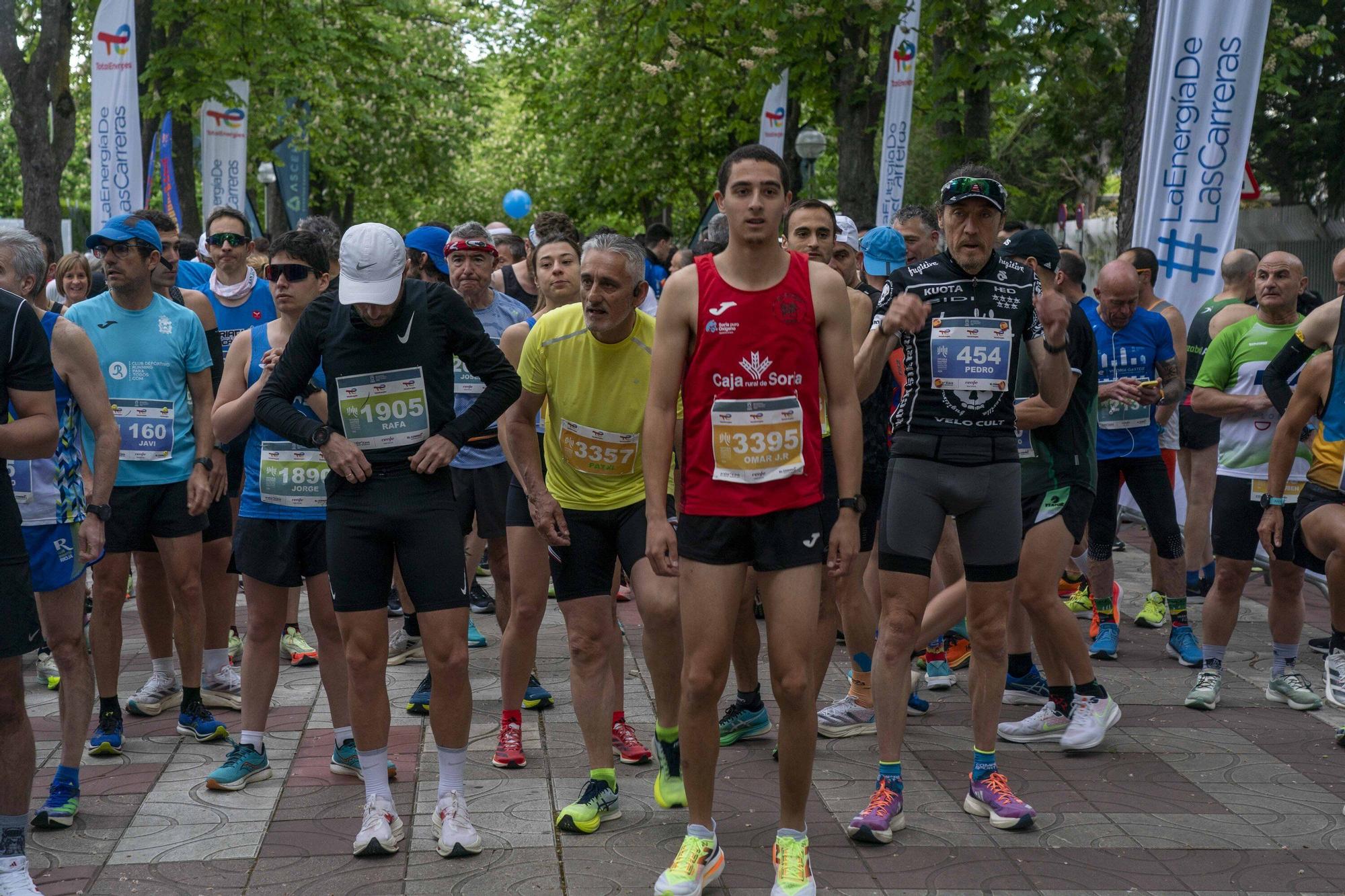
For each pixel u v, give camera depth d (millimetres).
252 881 3891
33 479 4344
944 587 6176
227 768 4707
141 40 17562
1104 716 5234
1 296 3777
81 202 42000
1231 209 9195
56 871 3973
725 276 3625
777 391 3598
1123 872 4004
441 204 38219
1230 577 5910
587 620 4371
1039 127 28672
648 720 5602
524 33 26328
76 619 4438
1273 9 16609
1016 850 4164
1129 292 6699
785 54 15406
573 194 27172
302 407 4715
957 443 4242
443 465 4031
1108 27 18906
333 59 22531
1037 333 4391
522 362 4402
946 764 5027
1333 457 5398
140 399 5188
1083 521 5105
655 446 3703
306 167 25703
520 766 4941
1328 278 25016
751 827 4344
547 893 3789
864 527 5301
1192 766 5055
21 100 15523
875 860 4070
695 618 3664
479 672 6473
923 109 16172
